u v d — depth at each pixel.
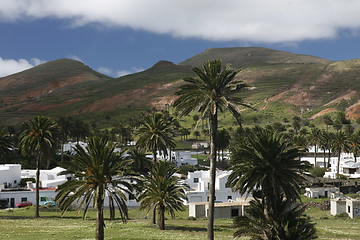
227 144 146.25
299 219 34.88
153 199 54.72
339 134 128.38
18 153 130.00
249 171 38.78
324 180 108.88
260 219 36.38
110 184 37.16
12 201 83.06
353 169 132.25
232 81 39.03
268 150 39.19
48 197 85.75
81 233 47.75
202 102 37.91
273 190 38.75
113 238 44.12
